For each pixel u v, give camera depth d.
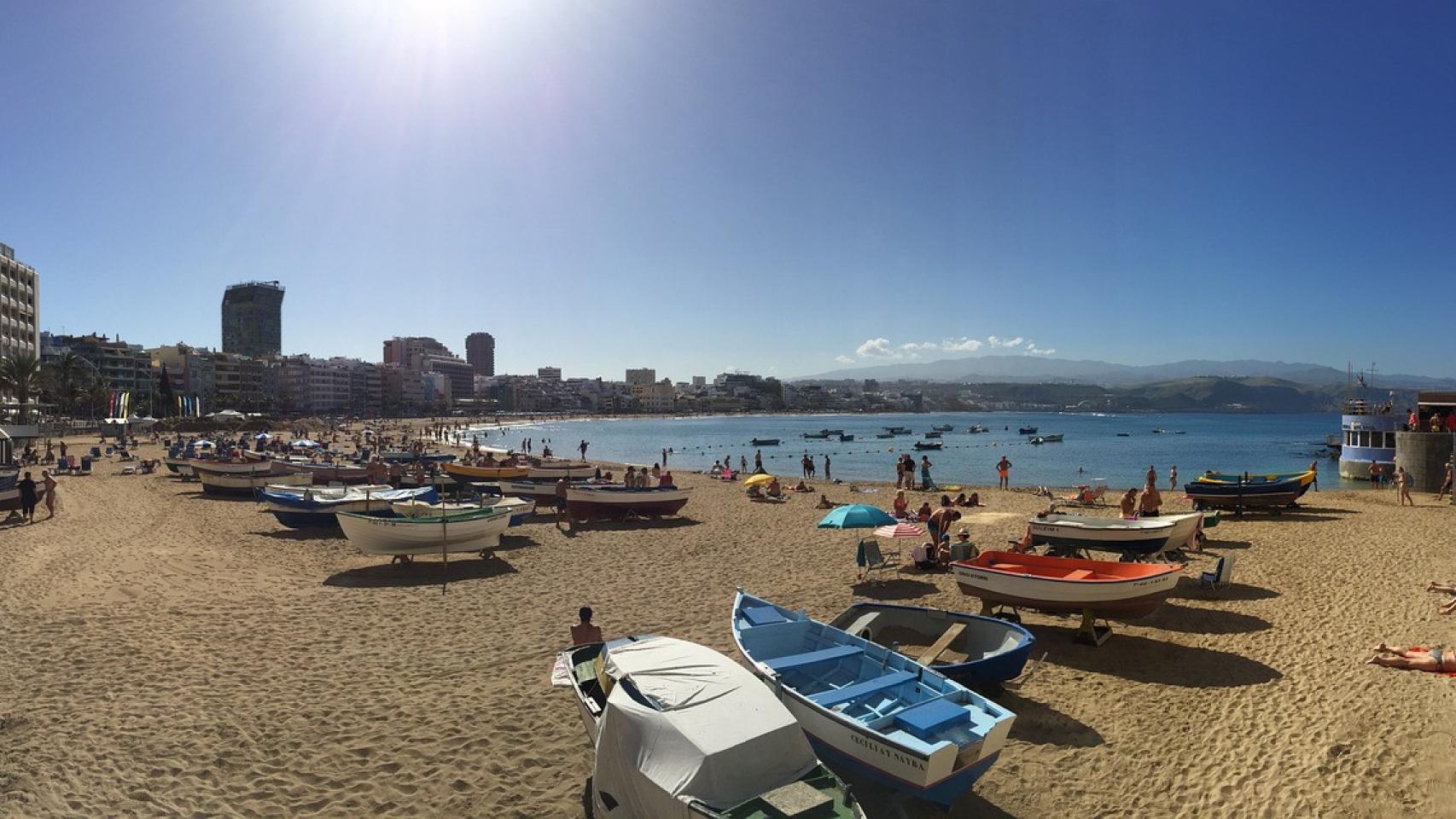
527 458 55.41
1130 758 9.52
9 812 7.96
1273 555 21.09
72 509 31.16
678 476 53.75
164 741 9.73
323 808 8.34
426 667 12.61
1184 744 9.85
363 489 28.69
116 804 8.26
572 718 10.60
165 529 26.34
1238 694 11.33
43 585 17.39
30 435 70.06
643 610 16.23
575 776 9.06
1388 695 10.98
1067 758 9.55
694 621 15.39
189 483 42.88
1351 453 49.50
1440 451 35.97
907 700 9.38
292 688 11.64
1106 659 12.98
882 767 8.14
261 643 13.70
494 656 13.18
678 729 7.08
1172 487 41.34
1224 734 10.09
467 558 21.75
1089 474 64.75
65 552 21.45
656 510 29.78
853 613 12.70
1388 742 9.56
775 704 7.54
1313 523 26.56
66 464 48.81
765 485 37.59
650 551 22.98
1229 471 68.12
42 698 11.05
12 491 28.89
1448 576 17.94
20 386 89.75
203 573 19.02
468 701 11.17
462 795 8.64
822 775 7.13
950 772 7.84
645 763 7.13
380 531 20.22
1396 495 35.19
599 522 28.92
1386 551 21.06
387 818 8.16
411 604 16.58
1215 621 14.94
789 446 115.12
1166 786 8.88
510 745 9.82
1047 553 20.19
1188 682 11.90
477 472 39.81
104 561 20.06
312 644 13.73
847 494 39.66
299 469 41.97
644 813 7.06
